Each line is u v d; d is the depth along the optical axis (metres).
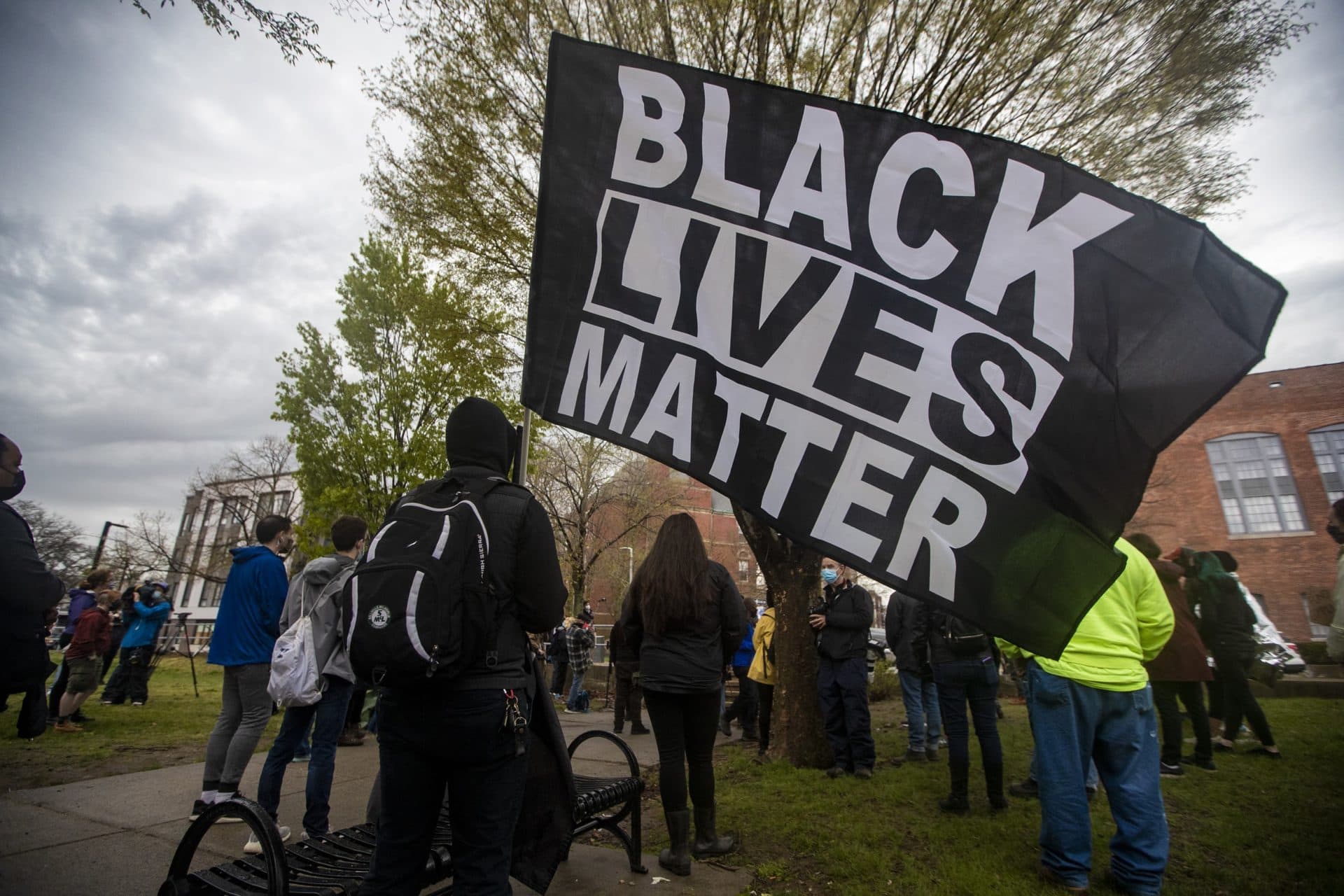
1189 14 4.91
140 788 4.47
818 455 2.30
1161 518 24.42
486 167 6.77
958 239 2.32
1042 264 2.25
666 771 3.26
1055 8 5.18
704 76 2.61
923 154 2.39
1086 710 3.04
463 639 1.72
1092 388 2.15
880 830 3.77
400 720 1.77
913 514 2.20
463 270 7.61
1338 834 3.56
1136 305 2.17
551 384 2.54
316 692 3.39
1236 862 3.30
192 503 39.78
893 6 5.29
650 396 2.46
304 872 2.18
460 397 14.84
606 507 26.61
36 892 2.76
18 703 8.15
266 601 3.78
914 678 5.69
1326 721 7.05
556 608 1.96
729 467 2.35
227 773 3.61
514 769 1.85
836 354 2.35
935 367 2.27
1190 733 6.75
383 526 1.92
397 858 1.75
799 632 5.62
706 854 3.38
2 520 2.39
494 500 1.97
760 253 2.47
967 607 2.12
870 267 2.37
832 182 2.45
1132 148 5.52
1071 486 2.12
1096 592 2.05
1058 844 3.03
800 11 5.66
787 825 3.87
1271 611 22.47
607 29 6.05
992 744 4.14
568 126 2.68
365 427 14.59
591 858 3.43
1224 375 2.06
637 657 3.56
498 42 6.21
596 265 2.59
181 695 11.23
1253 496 23.44
